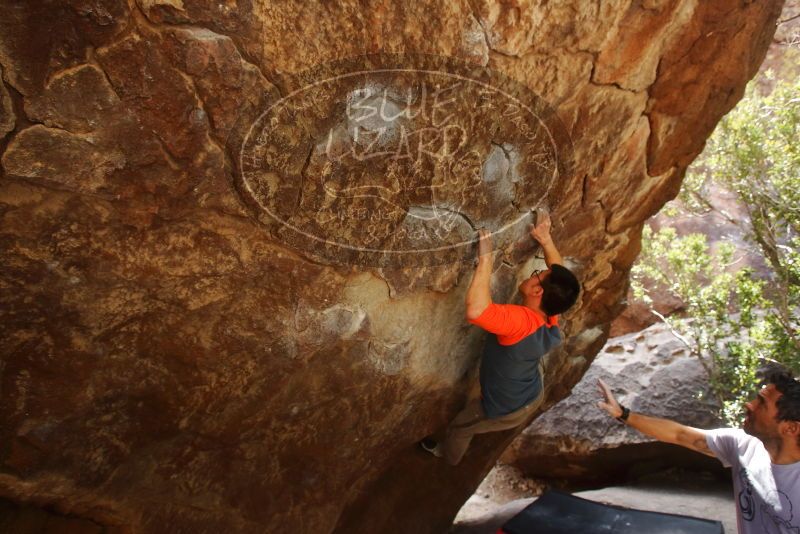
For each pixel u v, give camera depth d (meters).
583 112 2.18
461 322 2.46
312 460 2.36
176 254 1.50
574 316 3.57
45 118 1.20
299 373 1.99
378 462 2.83
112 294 1.46
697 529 3.14
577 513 3.35
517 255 2.46
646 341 6.42
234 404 1.90
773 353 4.80
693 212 6.25
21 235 1.29
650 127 2.57
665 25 2.12
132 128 1.29
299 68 1.42
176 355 1.67
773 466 1.97
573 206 2.62
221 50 1.31
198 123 1.36
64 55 1.17
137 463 1.82
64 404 1.53
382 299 2.05
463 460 3.72
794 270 4.80
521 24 1.71
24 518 1.71
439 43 1.59
